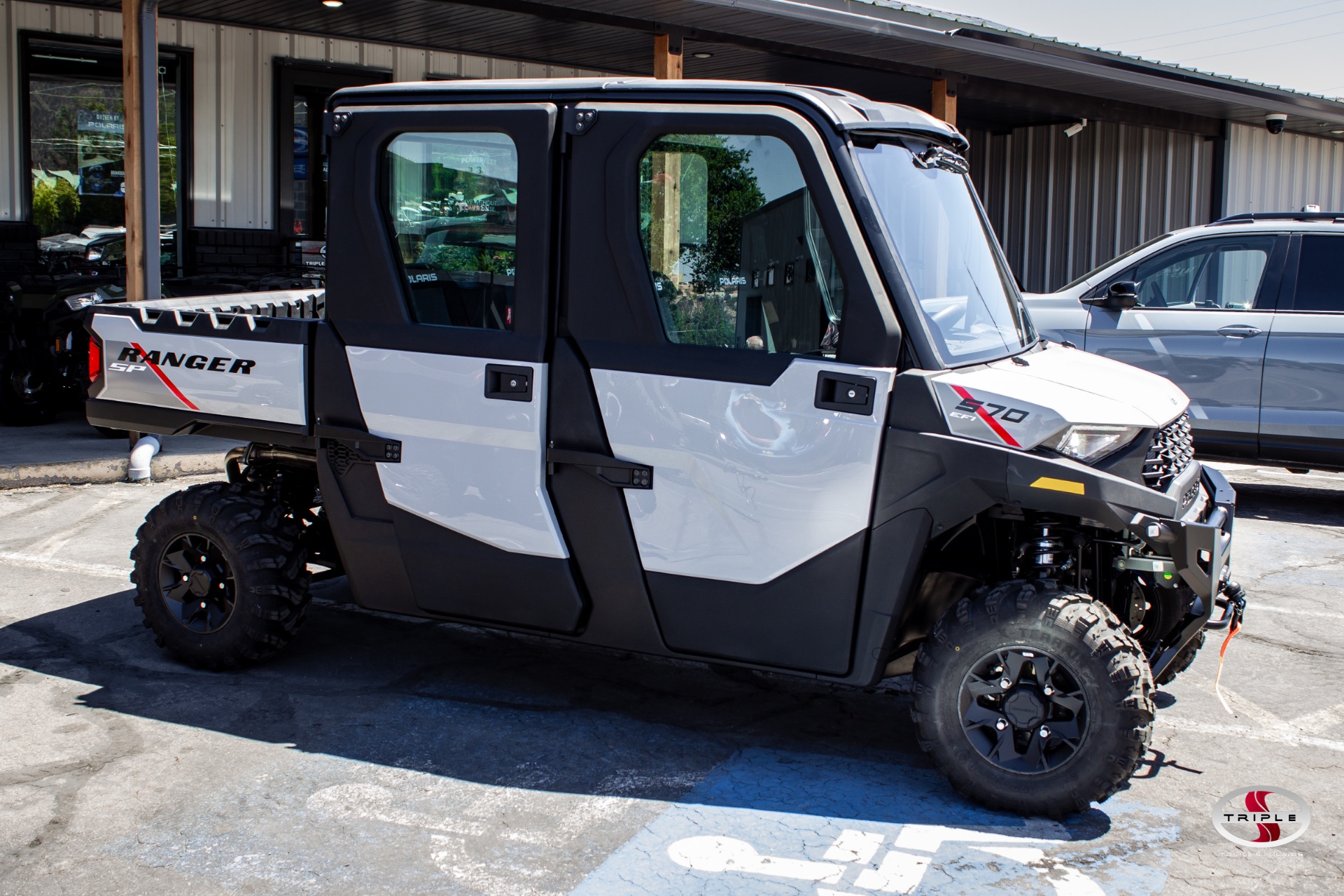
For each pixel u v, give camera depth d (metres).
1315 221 7.71
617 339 3.64
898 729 4.11
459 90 3.77
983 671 3.41
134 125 8.12
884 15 12.67
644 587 3.73
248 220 12.97
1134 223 17.16
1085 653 3.26
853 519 3.43
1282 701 4.50
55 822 3.26
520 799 3.47
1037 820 3.40
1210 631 5.33
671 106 3.53
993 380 3.40
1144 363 7.98
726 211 3.51
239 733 3.90
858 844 3.23
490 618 3.98
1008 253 18.80
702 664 4.75
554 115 3.64
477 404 3.80
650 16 10.53
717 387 3.53
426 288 3.90
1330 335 7.49
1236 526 7.63
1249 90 14.73
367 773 3.62
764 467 3.50
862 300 3.36
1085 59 12.98
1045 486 3.23
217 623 4.42
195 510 4.31
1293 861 3.19
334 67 13.21
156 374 4.38
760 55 13.06
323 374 4.06
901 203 3.54
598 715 4.15
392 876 3.01
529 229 3.67
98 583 5.65
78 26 11.88
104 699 4.18
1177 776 3.78
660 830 3.29
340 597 5.52
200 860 3.06
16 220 11.74
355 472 4.09
